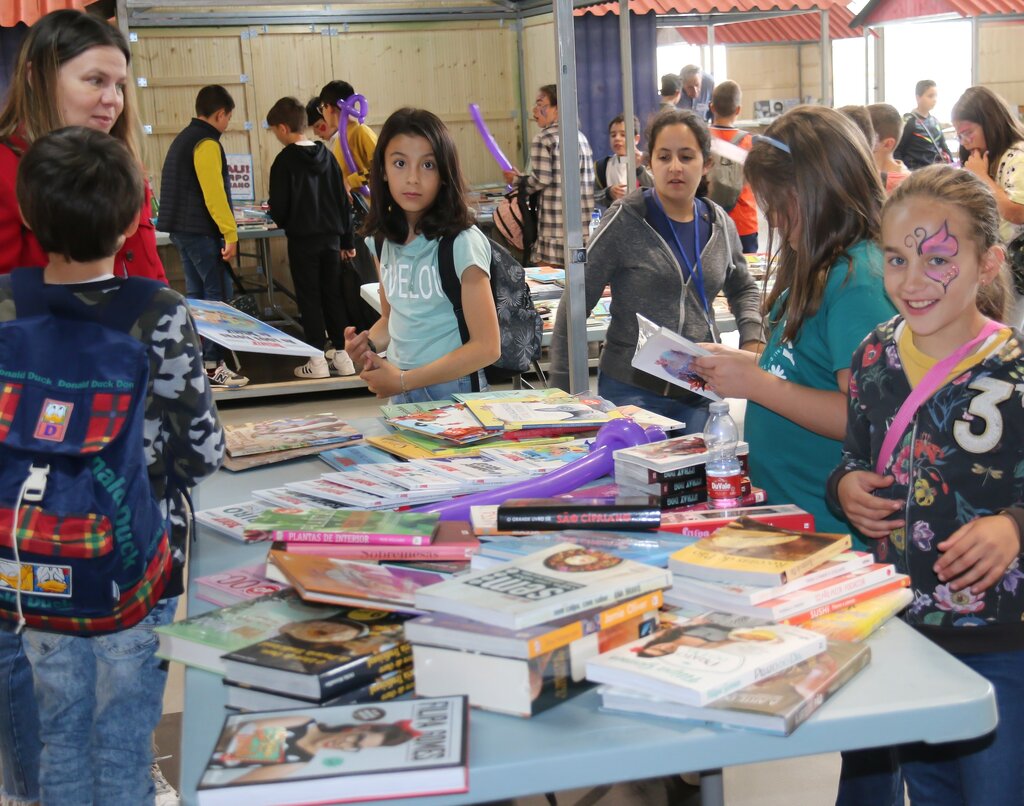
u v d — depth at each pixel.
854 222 1.83
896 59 11.69
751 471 2.08
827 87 7.97
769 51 10.88
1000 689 1.62
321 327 6.81
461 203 2.59
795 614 1.30
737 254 3.27
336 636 1.29
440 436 2.25
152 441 1.64
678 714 1.13
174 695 3.04
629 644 1.24
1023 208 4.05
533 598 1.22
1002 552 1.50
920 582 1.64
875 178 1.85
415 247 2.62
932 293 1.56
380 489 1.91
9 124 2.16
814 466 1.97
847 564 1.39
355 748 1.08
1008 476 1.58
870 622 1.33
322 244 6.64
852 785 1.96
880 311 1.78
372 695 1.23
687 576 1.37
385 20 8.54
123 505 1.53
